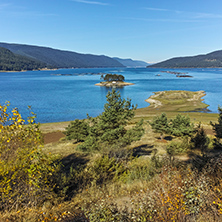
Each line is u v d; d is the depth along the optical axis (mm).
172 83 194750
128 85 182375
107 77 195500
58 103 99875
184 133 26734
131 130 18219
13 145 6254
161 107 80750
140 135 17875
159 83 196250
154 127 29688
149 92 131875
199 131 22391
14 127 6020
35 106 92438
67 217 6180
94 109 85625
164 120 29312
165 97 102312
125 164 14219
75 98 115312
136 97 110000
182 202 4664
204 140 20672
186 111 71000
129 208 6160
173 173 6320
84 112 80188
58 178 9781
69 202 8078
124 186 9578
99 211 5281
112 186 9609
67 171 14969
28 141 6445
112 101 18906
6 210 6453
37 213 6570
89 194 8773
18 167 6410
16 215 6402
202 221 4527
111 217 5082
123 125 19422
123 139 17172
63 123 54594
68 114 76875
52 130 46500
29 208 6910
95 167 12648
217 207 4812
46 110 83938
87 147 18609
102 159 13695
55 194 8109
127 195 7914
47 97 119500
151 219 4609
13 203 6969
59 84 199000
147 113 65438
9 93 137750
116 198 7637
